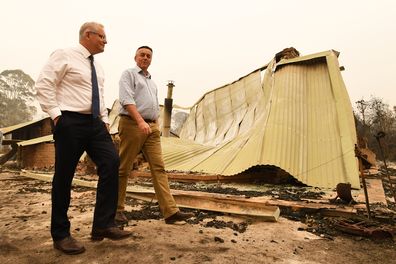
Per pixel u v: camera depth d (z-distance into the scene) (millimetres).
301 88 10906
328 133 8742
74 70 2516
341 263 2336
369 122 36750
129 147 3324
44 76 2369
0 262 2178
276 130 9047
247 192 6082
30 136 25328
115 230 2586
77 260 2221
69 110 2467
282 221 3646
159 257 2293
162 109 27469
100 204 2613
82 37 2670
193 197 4391
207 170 9672
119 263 2172
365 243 2859
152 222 3410
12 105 81500
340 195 4445
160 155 3500
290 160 7988
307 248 2668
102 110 2777
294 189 6859
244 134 11742
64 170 2438
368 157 12828
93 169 10977
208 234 2973
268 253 2484
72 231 2982
